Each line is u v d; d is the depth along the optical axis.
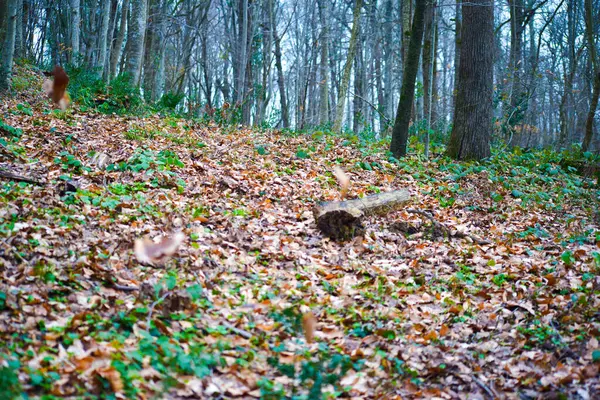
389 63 37.41
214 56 44.88
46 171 8.56
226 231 7.42
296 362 4.43
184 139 12.83
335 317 5.43
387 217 8.80
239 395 3.94
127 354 3.98
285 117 33.09
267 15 33.88
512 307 5.86
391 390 4.28
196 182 9.33
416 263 7.05
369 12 37.84
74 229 6.30
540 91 35.78
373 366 4.58
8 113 12.43
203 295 5.31
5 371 3.24
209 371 4.12
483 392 4.36
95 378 3.63
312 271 6.56
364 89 37.94
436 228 8.45
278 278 6.21
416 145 15.81
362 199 8.75
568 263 6.88
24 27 30.20
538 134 43.06
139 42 20.58
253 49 28.59
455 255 7.57
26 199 6.88
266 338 4.82
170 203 8.04
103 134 12.16
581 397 4.16
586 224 9.77
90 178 8.57
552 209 11.07
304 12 42.81
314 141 14.74
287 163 11.81
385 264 7.02
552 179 13.90
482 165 14.39
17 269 5.00
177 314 4.85
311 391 3.67
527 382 4.41
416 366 4.70
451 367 4.67
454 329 5.43
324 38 26.61
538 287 6.31
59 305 4.57
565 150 16.78
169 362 4.06
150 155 10.13
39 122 11.91
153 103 19.17
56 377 3.59
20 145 9.85
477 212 10.27
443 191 11.39
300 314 4.59
